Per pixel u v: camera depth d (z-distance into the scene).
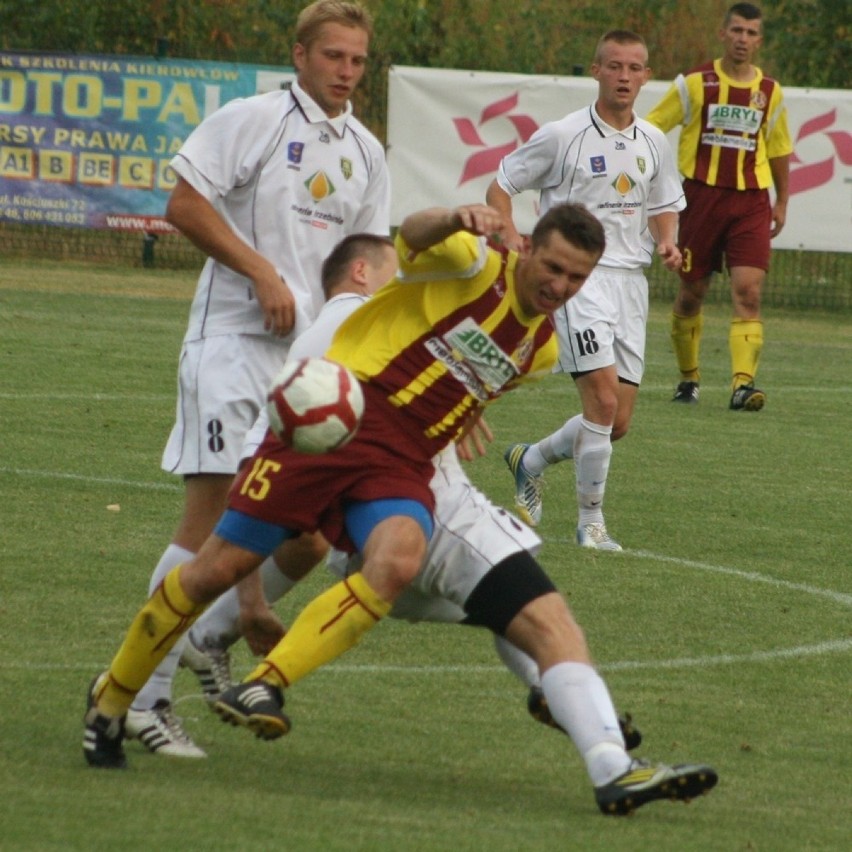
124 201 72.88
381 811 14.90
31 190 73.12
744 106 47.16
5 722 17.42
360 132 19.20
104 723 15.88
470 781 16.48
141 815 14.18
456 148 71.38
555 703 15.35
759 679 21.34
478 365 15.84
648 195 32.56
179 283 73.06
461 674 20.77
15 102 72.69
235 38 87.88
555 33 93.75
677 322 48.41
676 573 27.25
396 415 15.75
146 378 46.41
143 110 72.31
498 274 15.83
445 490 16.16
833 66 87.12
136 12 86.38
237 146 18.27
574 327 29.45
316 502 15.55
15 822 13.73
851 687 21.17
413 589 16.38
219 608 17.81
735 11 47.28
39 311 60.72
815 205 70.00
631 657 22.16
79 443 35.88
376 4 89.62
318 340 16.55
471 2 91.50
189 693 19.42
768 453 40.31
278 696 14.95
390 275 17.38
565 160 31.91
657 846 14.30
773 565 28.25
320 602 15.16
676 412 46.78
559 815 15.25
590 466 29.12
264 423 17.25
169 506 29.86
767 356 60.97
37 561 25.22
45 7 84.88
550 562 27.66
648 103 70.56
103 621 22.12
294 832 13.92
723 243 47.94
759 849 14.55
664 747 18.23
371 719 18.66
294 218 18.61
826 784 17.17
